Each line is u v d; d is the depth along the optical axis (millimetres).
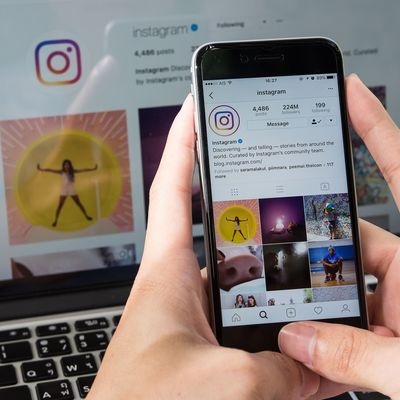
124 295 448
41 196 446
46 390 369
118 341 311
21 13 433
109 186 453
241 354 302
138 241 459
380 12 469
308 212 356
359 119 363
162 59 452
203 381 293
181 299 319
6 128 439
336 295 352
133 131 453
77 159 448
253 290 350
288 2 460
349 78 366
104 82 447
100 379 303
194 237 459
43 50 438
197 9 453
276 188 356
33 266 446
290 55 364
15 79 437
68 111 445
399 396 312
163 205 345
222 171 356
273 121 361
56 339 402
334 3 464
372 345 316
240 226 352
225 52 361
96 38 443
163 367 296
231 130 359
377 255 365
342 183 359
